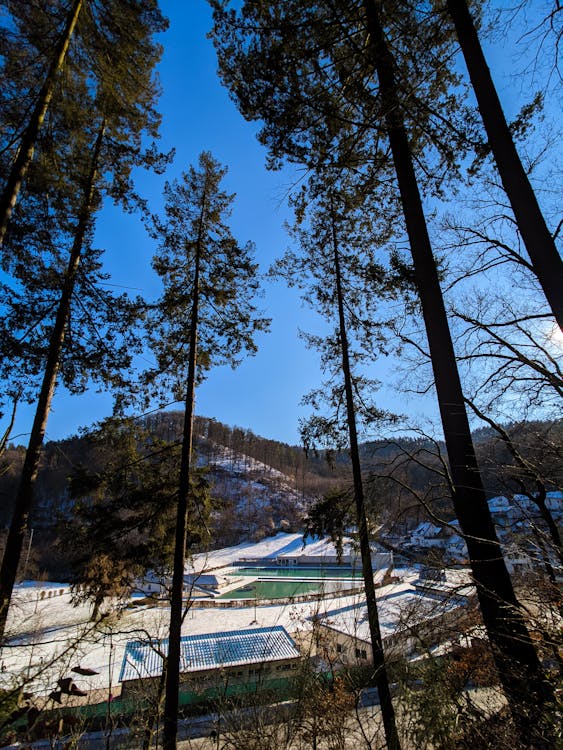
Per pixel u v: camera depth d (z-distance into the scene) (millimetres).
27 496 6086
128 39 6938
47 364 6996
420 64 5098
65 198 6957
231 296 9336
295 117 5148
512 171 3838
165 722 5566
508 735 2230
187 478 8141
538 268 3633
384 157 5707
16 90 5941
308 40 4840
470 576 3221
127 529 8680
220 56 5242
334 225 9047
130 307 8047
